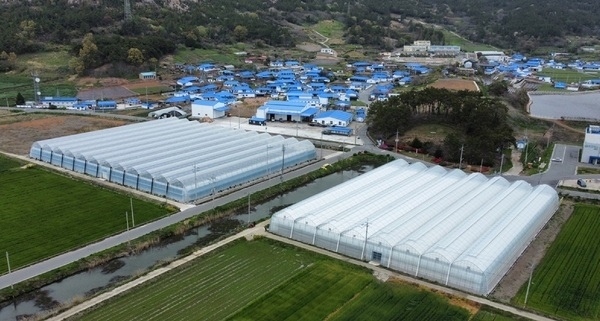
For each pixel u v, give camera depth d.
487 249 55.19
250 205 76.62
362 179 78.38
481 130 103.88
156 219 68.44
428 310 47.66
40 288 51.47
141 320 45.44
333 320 45.69
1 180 82.50
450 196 71.00
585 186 84.12
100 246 59.88
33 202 73.31
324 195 70.88
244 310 46.81
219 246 60.66
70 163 89.81
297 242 62.34
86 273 54.88
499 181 78.19
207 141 102.06
